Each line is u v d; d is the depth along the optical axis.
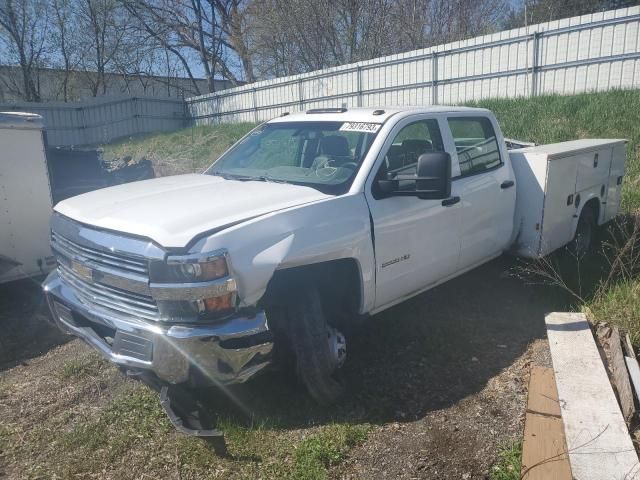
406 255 4.09
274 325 3.42
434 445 3.20
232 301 3.01
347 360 4.18
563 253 5.98
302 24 26.69
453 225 4.52
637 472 2.68
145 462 3.11
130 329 3.12
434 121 4.58
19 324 5.29
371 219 3.77
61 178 7.98
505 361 4.12
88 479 3.00
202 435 3.04
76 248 3.50
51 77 36.53
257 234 3.14
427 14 26.59
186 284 2.93
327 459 3.10
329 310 3.85
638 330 4.03
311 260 3.35
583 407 3.19
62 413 3.64
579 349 3.85
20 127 5.86
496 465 2.98
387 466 3.04
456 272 4.75
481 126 5.11
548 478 2.74
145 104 27.95
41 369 4.30
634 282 4.75
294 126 4.74
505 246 5.32
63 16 34.19
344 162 4.06
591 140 6.92
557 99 12.95
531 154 5.27
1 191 5.76
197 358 2.96
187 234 3.00
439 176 3.74
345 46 26.52
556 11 27.30
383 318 4.87
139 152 21.53
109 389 3.93
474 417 3.45
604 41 13.53
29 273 6.07
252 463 3.08
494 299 5.25
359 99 19.75
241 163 4.75
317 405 3.59
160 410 3.59
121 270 3.19
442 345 4.39
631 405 3.11
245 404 3.62
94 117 28.39
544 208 5.23
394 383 3.88
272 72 30.31
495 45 15.66
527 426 3.15
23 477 3.03
